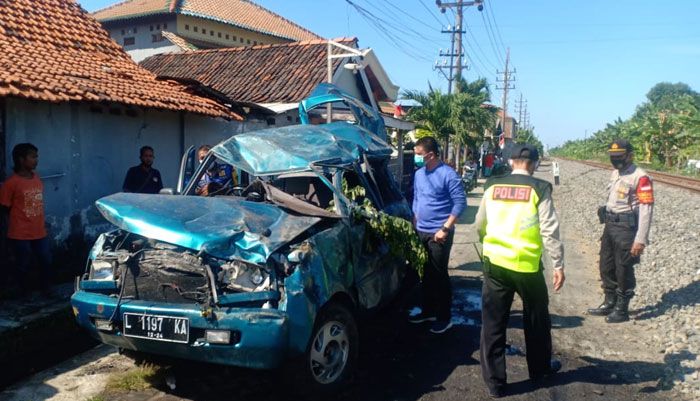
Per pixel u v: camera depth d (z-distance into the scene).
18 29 8.85
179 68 15.72
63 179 7.69
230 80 14.34
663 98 81.94
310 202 5.20
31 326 5.47
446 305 5.53
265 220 3.98
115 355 4.86
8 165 6.84
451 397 4.12
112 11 24.33
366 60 15.57
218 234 3.62
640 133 41.34
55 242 7.61
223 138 11.07
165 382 4.25
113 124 8.55
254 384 4.25
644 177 5.58
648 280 7.48
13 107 6.88
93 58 9.52
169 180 9.81
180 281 3.71
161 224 3.70
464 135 22.47
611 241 5.96
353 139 5.69
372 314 4.78
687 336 5.30
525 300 4.19
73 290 6.67
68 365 4.62
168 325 3.55
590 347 5.16
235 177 5.90
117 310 3.72
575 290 7.16
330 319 3.96
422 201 5.50
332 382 4.01
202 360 3.57
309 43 15.79
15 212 6.01
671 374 4.48
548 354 4.32
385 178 6.00
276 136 5.18
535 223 4.04
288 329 3.50
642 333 5.54
